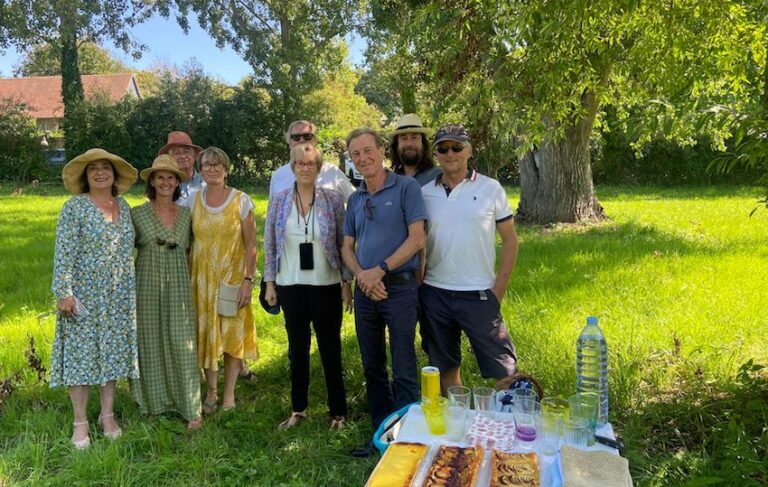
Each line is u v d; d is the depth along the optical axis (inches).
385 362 154.3
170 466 143.0
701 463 134.3
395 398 152.6
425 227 145.9
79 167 151.5
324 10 1045.8
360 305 148.6
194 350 167.2
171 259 163.8
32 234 482.0
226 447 152.0
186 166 215.3
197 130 1115.3
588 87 178.5
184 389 164.4
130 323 157.9
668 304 251.3
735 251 358.3
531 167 560.1
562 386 173.5
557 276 309.0
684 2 150.3
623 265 329.4
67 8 1062.4
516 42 158.1
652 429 155.8
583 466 87.0
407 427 108.8
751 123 119.9
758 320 223.8
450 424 103.4
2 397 174.6
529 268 334.0
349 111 1254.3
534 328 220.5
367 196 146.2
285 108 1115.3
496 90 170.1
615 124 143.2
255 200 819.4
